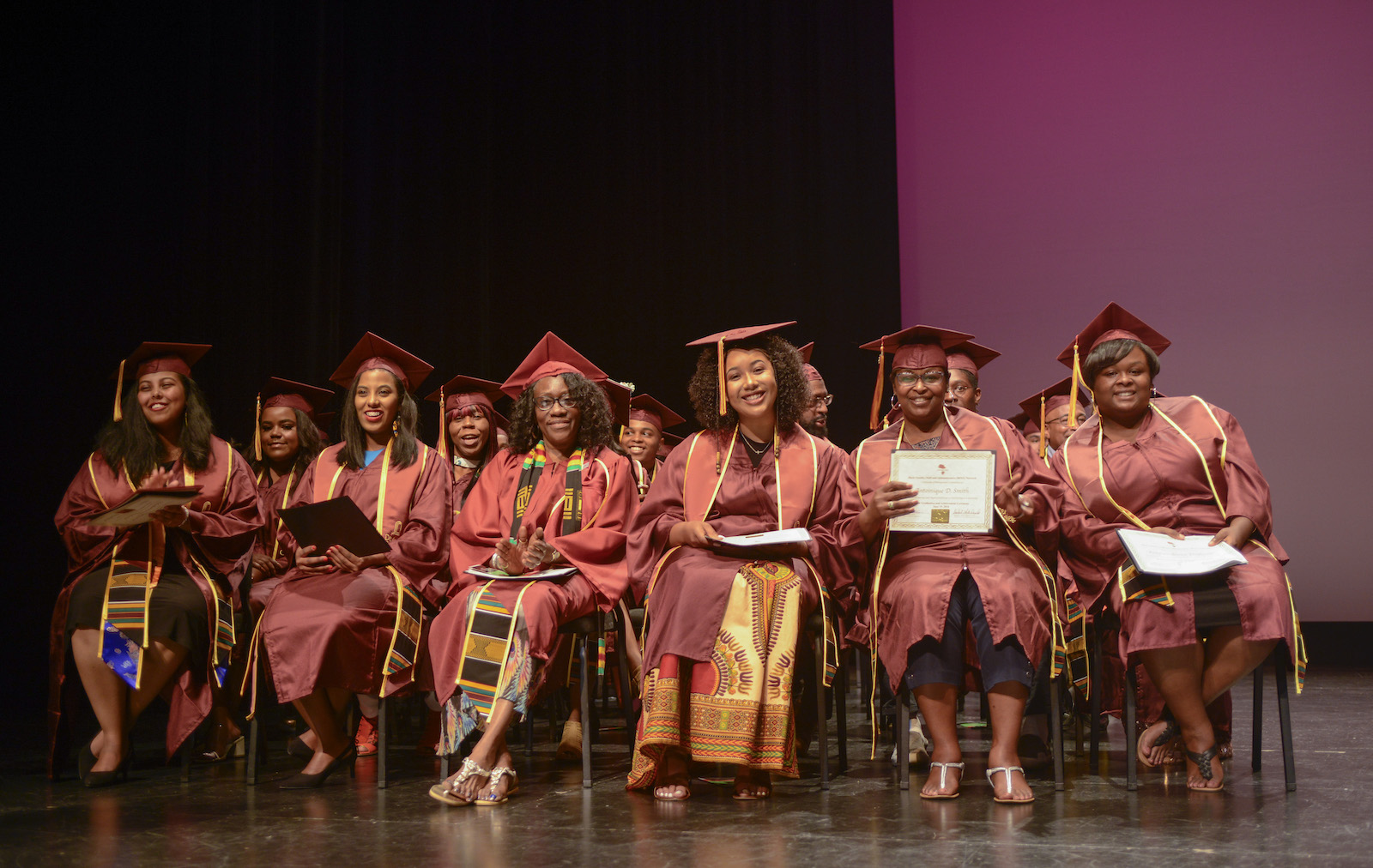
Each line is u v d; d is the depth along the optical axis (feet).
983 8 26.20
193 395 12.78
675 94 27.27
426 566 12.35
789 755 10.68
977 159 26.17
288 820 9.74
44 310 18.57
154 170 19.43
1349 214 23.50
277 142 20.86
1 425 18.33
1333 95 23.67
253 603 13.20
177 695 11.91
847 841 8.61
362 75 23.62
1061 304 25.40
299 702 11.47
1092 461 11.41
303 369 20.86
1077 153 25.38
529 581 11.19
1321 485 23.59
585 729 11.06
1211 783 10.24
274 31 20.85
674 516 11.46
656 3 27.37
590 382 12.83
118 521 10.93
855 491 11.50
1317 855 7.95
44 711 17.54
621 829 9.18
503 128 26.30
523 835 9.05
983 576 10.28
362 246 23.31
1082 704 12.39
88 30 18.89
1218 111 24.40
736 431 11.62
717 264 26.94
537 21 26.63
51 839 9.09
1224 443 11.10
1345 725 14.60
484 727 10.71
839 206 26.89
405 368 13.70
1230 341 24.20
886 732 14.23
